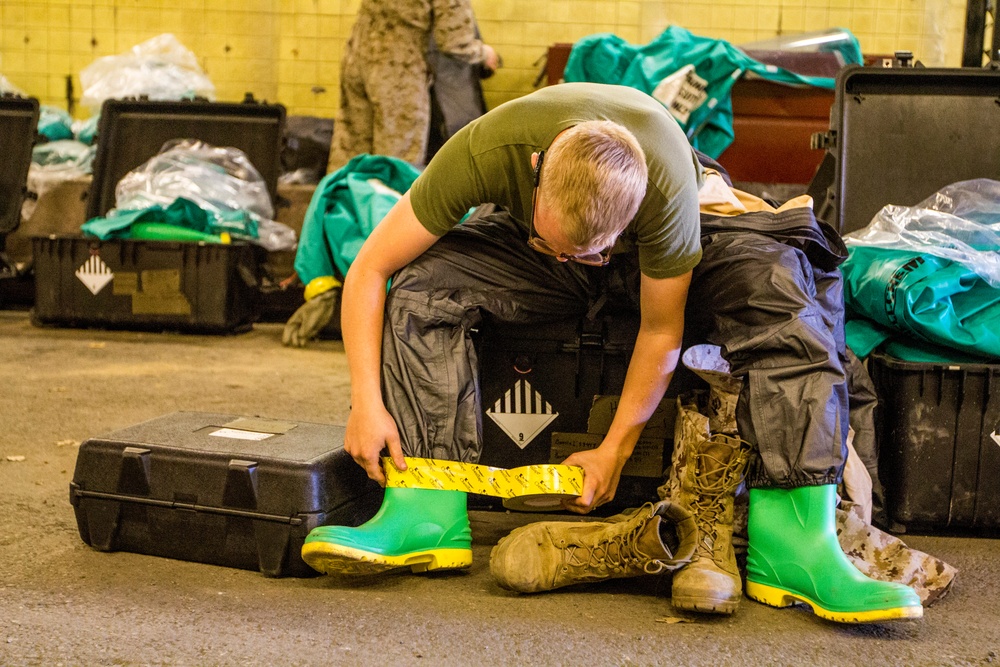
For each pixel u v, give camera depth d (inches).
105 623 58.8
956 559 75.8
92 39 241.6
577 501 70.1
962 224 86.9
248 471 66.9
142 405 120.2
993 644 59.7
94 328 178.5
